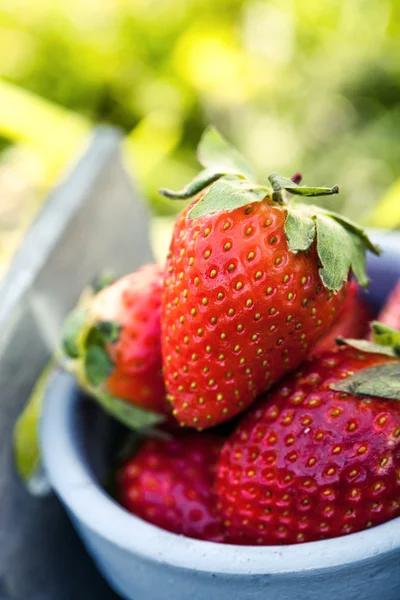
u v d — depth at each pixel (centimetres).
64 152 38
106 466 20
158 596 17
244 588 16
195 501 19
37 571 21
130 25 59
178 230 18
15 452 21
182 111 56
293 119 56
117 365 20
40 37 58
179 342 18
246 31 61
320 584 16
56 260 22
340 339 18
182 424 19
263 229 17
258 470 17
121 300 20
